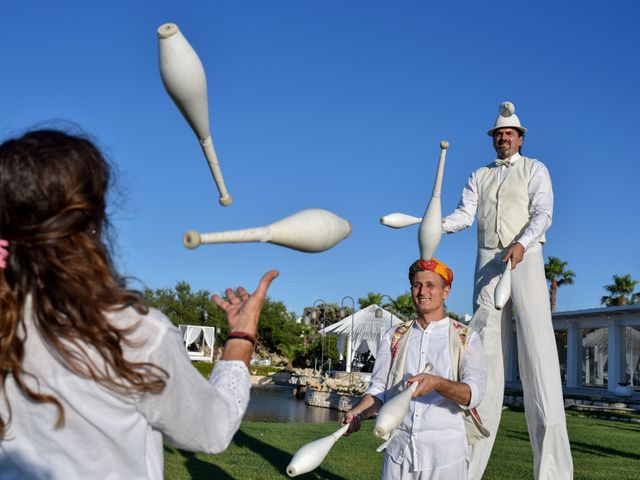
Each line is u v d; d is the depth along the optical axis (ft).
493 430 16.44
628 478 20.61
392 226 13.74
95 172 4.79
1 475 4.42
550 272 146.20
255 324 5.57
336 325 91.71
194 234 4.96
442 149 11.75
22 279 4.42
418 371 12.02
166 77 6.01
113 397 4.42
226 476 19.47
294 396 93.30
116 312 4.50
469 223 17.79
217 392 4.94
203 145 6.61
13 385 4.39
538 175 16.99
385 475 11.91
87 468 4.38
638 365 115.65
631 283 145.48
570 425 39.96
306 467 8.66
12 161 4.57
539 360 16.58
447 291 12.62
